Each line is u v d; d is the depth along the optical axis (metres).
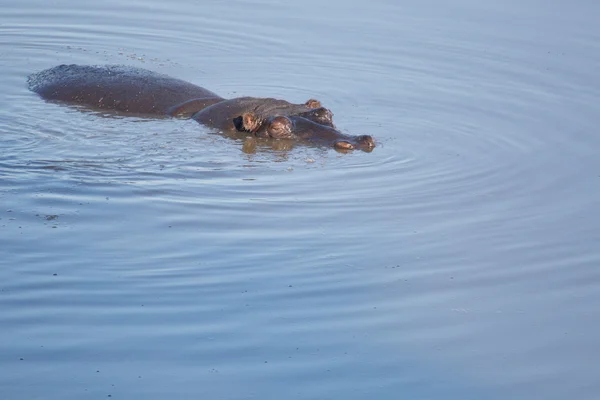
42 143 56.41
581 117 64.69
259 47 80.19
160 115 63.25
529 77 72.88
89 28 84.88
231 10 90.50
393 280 41.56
